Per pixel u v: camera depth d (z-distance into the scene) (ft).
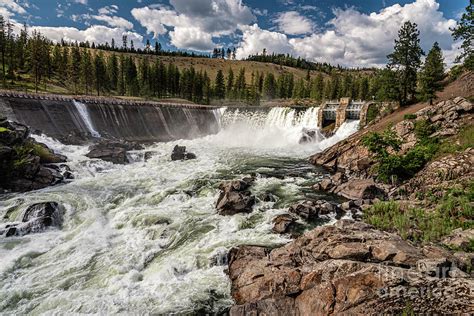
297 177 104.94
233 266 47.73
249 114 223.92
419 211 61.41
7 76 269.03
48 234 62.34
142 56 647.56
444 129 98.37
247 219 67.10
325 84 437.17
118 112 184.55
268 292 39.70
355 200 77.82
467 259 38.60
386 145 100.37
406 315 30.86
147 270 49.83
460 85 144.15
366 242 43.34
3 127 94.53
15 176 83.15
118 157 118.73
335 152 124.77
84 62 294.46
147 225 65.46
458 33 118.32
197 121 222.89
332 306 34.45
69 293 43.75
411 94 158.40
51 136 136.77
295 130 191.62
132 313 39.70
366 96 355.77
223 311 40.16
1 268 49.44
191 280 46.70
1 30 255.09
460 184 69.77
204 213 71.15
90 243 58.34
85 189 86.48
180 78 385.29
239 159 135.54
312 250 45.24
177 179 99.86
